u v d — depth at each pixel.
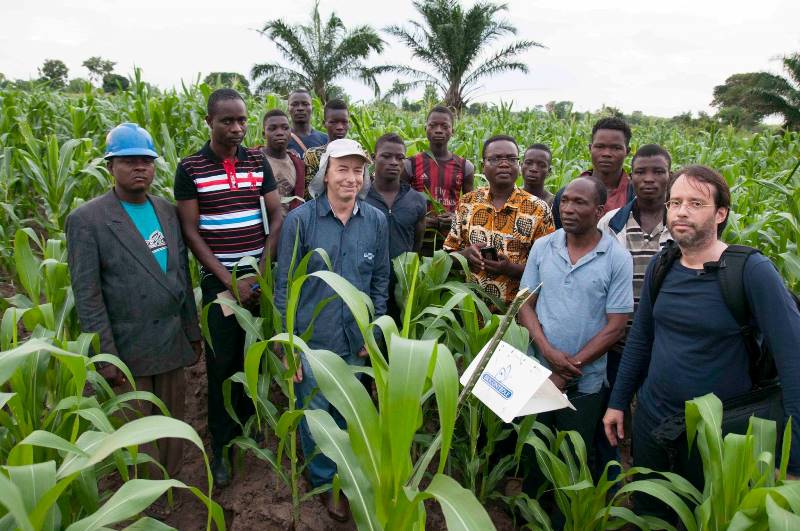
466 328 2.97
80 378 1.91
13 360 1.58
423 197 3.73
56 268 2.96
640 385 2.72
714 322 2.20
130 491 1.50
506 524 3.05
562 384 2.80
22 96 8.85
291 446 2.73
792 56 30.86
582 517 2.44
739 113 33.44
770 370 2.18
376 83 31.02
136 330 2.72
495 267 3.34
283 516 2.85
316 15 30.34
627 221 3.20
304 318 2.89
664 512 2.57
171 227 2.89
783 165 9.05
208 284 3.16
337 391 1.62
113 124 7.14
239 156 3.17
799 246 3.52
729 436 1.84
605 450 3.11
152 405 2.94
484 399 1.89
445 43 27.41
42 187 4.91
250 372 1.99
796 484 1.52
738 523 1.62
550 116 12.48
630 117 16.75
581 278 2.79
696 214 2.16
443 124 4.44
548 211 3.45
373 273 3.11
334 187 2.83
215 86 8.36
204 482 3.23
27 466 1.46
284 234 2.88
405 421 1.39
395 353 1.40
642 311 2.57
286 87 31.02
